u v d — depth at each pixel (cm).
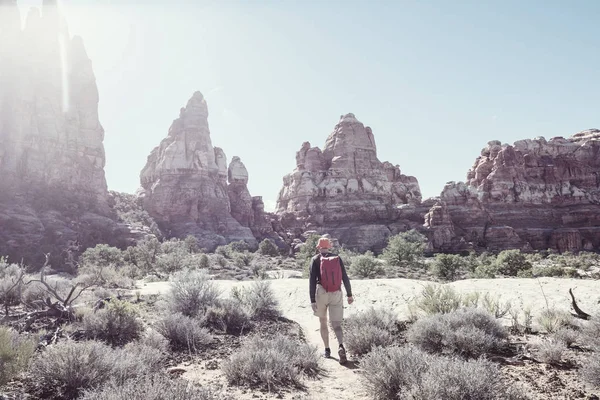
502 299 1033
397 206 13888
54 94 9338
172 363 593
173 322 735
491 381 384
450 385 370
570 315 794
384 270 4072
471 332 593
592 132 18050
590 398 410
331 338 838
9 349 431
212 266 5378
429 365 427
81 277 1878
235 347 710
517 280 1295
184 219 11044
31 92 8900
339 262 660
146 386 355
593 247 13100
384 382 432
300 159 15988
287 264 6506
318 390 482
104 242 7675
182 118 12812
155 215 11031
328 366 607
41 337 627
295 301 1314
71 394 420
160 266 4131
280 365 522
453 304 830
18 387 434
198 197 11438
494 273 3897
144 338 670
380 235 12125
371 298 1183
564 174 15525
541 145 16662
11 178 7838
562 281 1234
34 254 5872
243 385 492
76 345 480
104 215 8944
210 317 901
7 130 8288
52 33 10094
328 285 645
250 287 1216
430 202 13888
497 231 12600
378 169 15288
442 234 11738
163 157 11812
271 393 464
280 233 13438
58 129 9031
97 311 793
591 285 1121
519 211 14225
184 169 11725
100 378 436
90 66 10569
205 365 586
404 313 959
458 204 13738
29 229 6556
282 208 15475
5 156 8050
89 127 9756
